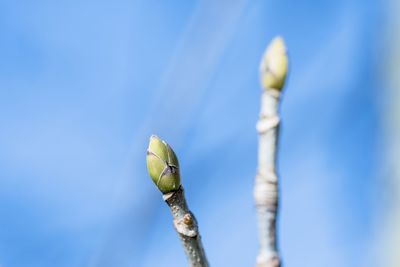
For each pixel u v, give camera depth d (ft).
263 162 0.97
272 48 1.02
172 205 0.89
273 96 1.00
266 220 0.94
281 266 0.93
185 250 0.89
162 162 0.89
